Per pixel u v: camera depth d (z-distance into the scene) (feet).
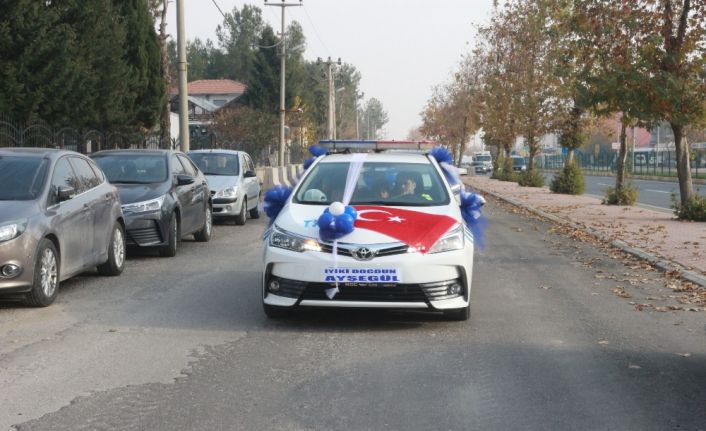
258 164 146.61
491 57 143.84
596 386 19.19
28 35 72.23
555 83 112.78
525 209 84.48
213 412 16.99
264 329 25.18
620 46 64.03
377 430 15.96
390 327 25.73
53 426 16.02
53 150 32.91
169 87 122.52
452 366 20.94
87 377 19.60
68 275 30.78
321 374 20.06
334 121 335.67
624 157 86.94
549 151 315.17
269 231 26.45
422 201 27.89
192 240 52.01
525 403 17.79
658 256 43.21
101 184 35.53
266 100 253.85
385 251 24.44
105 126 90.02
